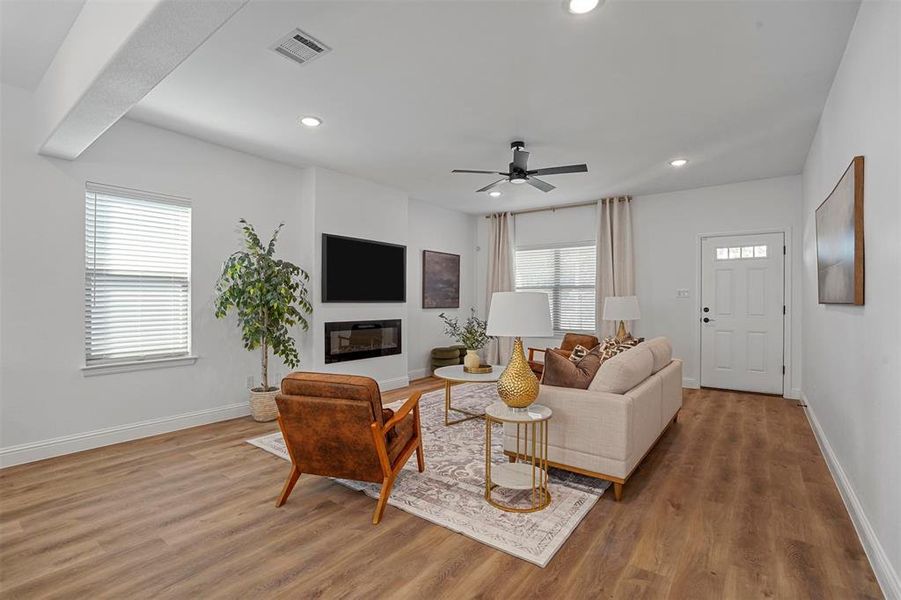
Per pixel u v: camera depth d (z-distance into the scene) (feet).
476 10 7.19
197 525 7.55
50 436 10.61
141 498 8.52
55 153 10.41
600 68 9.04
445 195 20.06
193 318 13.14
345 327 16.66
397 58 8.66
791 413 14.75
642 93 10.13
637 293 20.01
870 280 6.83
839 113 9.08
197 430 12.77
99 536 7.20
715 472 9.80
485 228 24.79
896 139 5.59
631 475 9.65
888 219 5.93
